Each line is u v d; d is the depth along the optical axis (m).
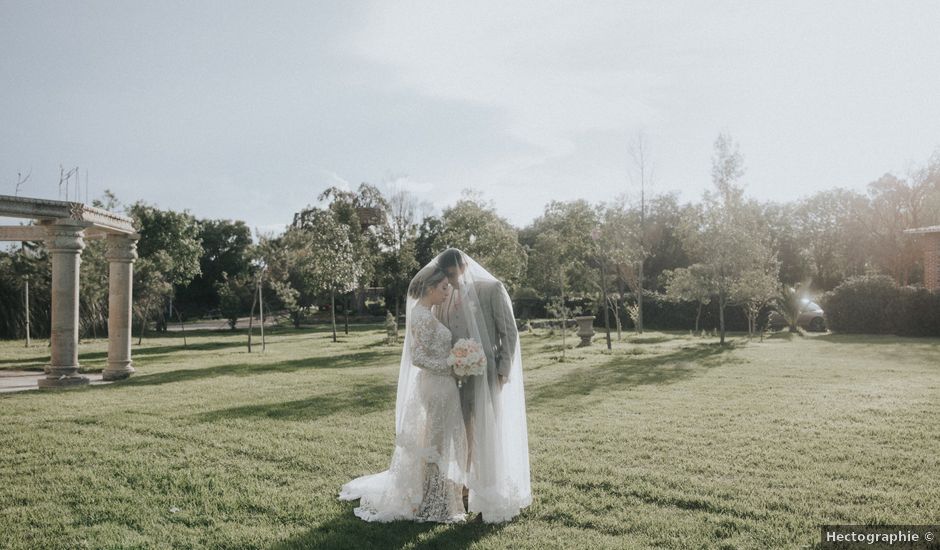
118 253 14.08
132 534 4.12
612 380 11.79
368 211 32.47
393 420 7.88
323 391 10.68
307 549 3.82
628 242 29.06
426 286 4.58
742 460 5.75
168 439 6.91
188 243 44.97
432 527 4.24
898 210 49.38
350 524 4.25
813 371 12.86
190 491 5.02
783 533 3.95
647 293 34.62
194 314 66.94
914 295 24.70
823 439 6.54
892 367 13.53
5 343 27.55
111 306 14.00
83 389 11.71
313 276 28.25
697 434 6.87
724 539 3.88
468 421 4.49
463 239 24.41
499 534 4.06
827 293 27.42
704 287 24.73
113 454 6.22
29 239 13.88
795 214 56.31
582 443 6.50
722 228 21.05
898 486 4.95
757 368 13.53
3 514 4.54
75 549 3.89
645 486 4.96
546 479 5.27
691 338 24.86
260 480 5.30
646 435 6.82
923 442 6.36
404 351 4.86
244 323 49.66
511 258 24.91
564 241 22.66
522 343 23.22
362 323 47.38
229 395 10.31
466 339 4.44
